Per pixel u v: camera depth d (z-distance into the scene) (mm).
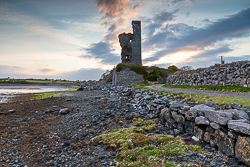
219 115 6734
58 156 7492
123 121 12109
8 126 12688
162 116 10938
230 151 6012
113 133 9461
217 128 6672
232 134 5992
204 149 6871
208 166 5602
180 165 5742
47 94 38656
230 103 8188
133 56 70688
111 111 15078
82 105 19594
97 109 16547
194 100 10727
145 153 6793
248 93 12289
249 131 5270
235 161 5734
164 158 6301
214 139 6871
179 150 6754
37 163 7020
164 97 13648
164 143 7688
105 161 6691
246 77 14398
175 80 31672
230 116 6496
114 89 38312
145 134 9234
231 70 16469
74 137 9852
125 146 7598
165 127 10156
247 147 5352
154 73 57125
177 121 9477
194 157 6234
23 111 18234
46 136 10281
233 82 16016
